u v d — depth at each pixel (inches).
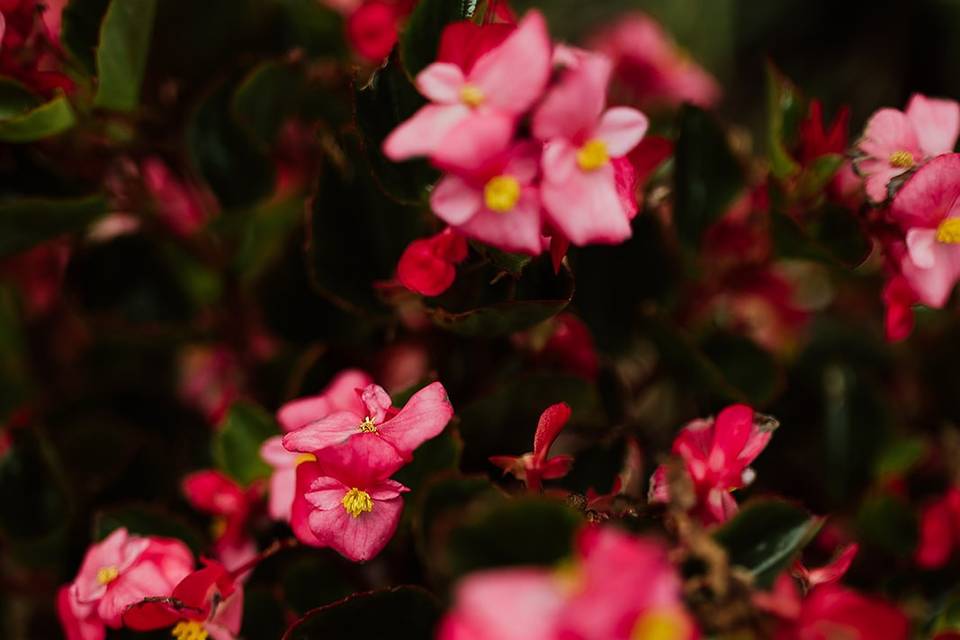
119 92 15.8
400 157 13.3
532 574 12.1
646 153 15.1
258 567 15.6
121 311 16.8
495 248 14.4
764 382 16.6
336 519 13.8
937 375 17.6
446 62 14.1
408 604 14.3
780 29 27.2
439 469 14.8
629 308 16.4
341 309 16.7
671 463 14.0
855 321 18.2
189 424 17.7
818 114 15.4
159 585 14.4
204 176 16.7
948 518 16.2
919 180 14.3
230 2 16.9
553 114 13.5
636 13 22.7
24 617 16.7
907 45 25.5
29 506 16.3
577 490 15.4
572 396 15.4
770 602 13.1
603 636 11.8
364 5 16.6
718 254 17.0
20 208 15.7
